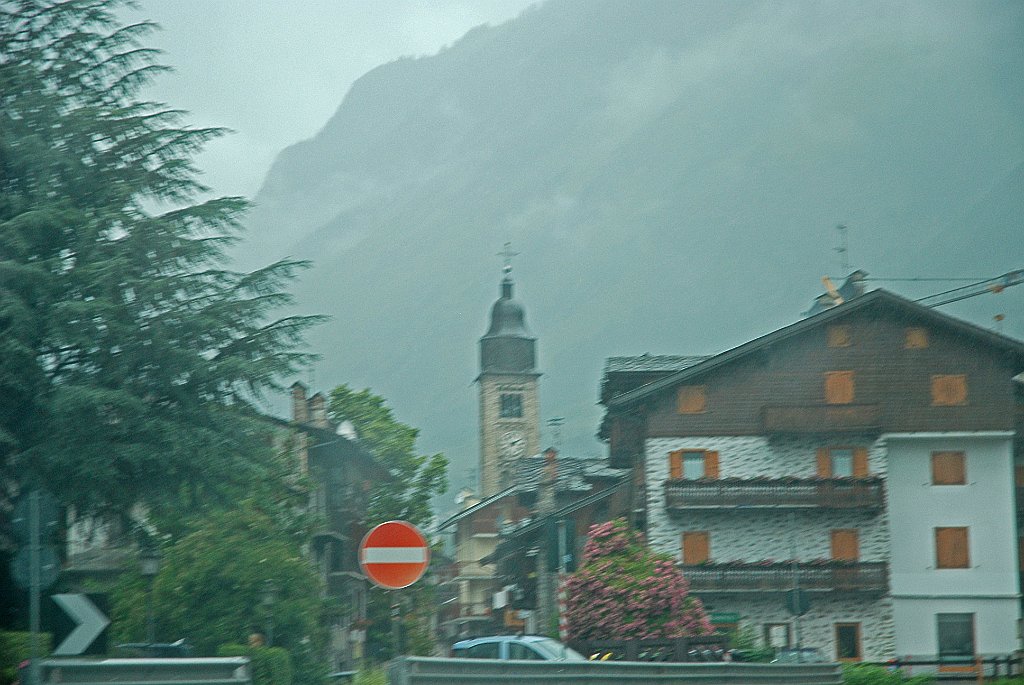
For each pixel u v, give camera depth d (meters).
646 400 114.12
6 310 48.78
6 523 52.00
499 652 53.84
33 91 53.94
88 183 54.19
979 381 113.88
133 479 52.72
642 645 68.81
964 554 113.00
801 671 53.66
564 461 144.75
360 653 106.81
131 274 51.84
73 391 49.03
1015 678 99.06
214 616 65.62
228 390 53.62
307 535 77.31
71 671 27.64
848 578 110.12
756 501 111.25
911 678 85.56
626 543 95.44
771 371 114.19
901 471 114.06
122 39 56.28
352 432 123.69
